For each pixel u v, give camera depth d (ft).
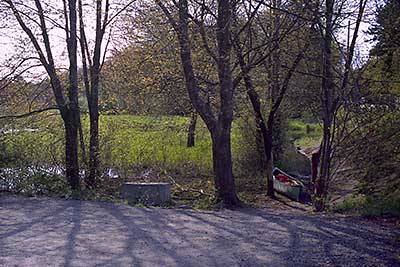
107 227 35.53
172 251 28.99
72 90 56.75
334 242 31.78
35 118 57.11
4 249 28.89
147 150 70.69
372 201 45.68
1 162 53.52
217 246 30.42
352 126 50.62
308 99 60.49
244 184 73.67
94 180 58.85
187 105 69.87
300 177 78.79
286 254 28.73
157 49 61.31
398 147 48.83
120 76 66.03
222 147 51.01
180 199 57.11
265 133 66.08
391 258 28.07
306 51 54.19
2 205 44.14
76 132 56.85
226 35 49.60
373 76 48.93
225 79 50.78
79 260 26.68
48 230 34.24
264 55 54.90
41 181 52.65
